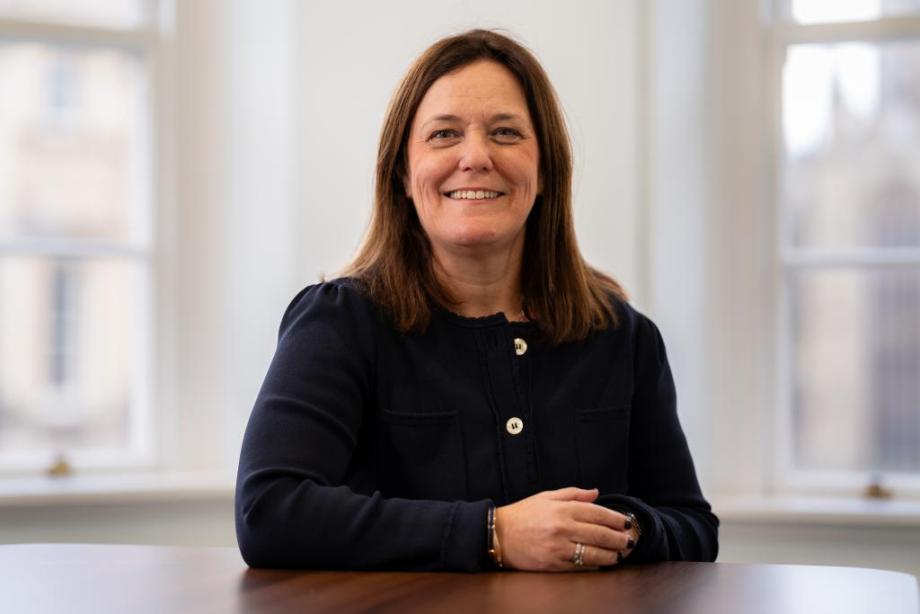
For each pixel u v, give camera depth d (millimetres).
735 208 4258
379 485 2455
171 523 4160
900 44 4406
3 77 4523
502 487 2418
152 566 2137
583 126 4234
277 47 4340
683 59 4250
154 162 4480
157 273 4480
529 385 2510
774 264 4359
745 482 4277
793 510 4008
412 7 4270
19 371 4531
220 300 4418
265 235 4363
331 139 4297
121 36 4484
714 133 4250
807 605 1837
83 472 4406
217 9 4406
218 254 4422
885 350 4418
